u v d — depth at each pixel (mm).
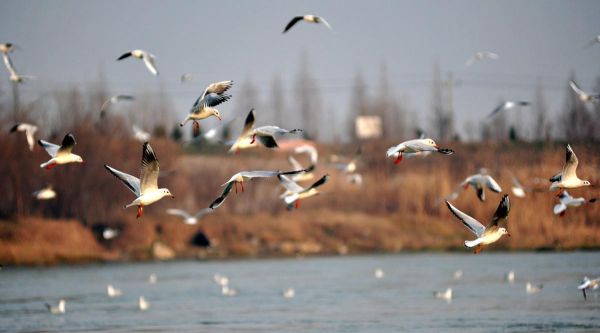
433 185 68875
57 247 59875
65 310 37375
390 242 65312
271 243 66375
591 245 55031
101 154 66750
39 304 39500
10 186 64625
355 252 64625
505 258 54750
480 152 70688
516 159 63156
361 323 32406
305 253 64312
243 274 52156
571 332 29500
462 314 33812
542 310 34156
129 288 45656
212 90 21281
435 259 57844
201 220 68500
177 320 34156
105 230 59656
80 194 66062
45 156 65188
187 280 49281
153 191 18984
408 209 69438
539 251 55938
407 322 32375
